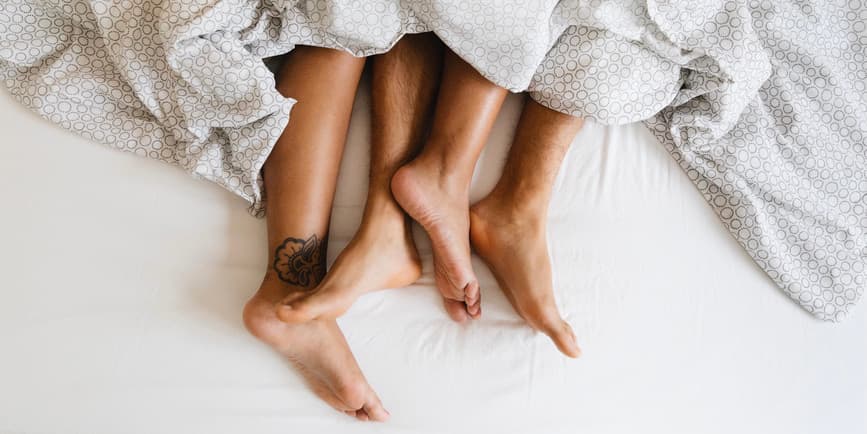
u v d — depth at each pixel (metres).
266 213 0.87
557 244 0.89
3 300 0.81
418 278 0.88
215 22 0.76
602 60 0.82
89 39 0.87
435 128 0.87
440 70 0.93
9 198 0.85
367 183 0.92
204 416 0.79
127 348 0.81
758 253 0.89
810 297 0.88
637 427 0.82
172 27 0.76
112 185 0.87
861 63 0.95
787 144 0.92
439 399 0.81
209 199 0.88
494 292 0.89
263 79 0.80
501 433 0.80
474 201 0.91
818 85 0.94
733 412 0.84
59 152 0.88
